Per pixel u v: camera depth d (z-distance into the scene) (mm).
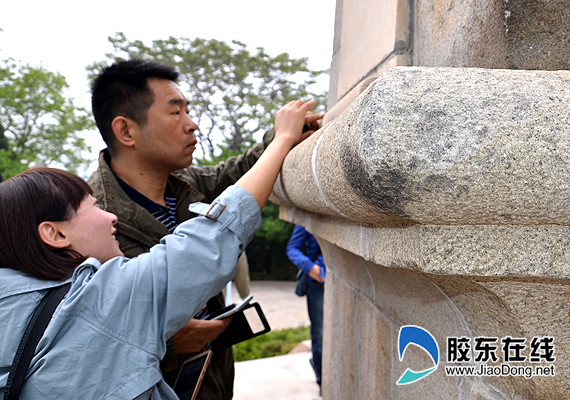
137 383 605
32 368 581
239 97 19562
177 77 1186
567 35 576
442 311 680
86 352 591
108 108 1133
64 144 15984
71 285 652
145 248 1074
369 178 383
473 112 374
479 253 419
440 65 779
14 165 14117
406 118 375
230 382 1316
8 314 613
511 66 574
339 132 489
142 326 635
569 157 364
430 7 822
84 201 753
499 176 363
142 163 1168
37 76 14766
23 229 652
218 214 745
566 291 465
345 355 1383
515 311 487
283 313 7887
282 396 2590
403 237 476
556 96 382
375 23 1026
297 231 2873
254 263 13703
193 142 1188
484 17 628
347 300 1366
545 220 402
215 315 1122
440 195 373
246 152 1461
